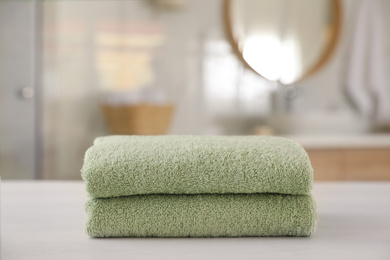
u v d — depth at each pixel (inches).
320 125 77.3
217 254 15.7
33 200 24.3
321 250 16.2
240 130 79.5
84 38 75.9
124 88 77.3
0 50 66.7
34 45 68.6
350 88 79.0
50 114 75.6
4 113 67.2
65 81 75.8
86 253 15.7
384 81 78.8
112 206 17.6
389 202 24.2
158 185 17.3
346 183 30.2
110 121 73.7
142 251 16.0
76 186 28.3
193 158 17.3
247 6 76.4
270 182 17.3
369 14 78.4
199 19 78.1
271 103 79.3
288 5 77.0
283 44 77.5
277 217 17.6
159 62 77.9
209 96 79.0
